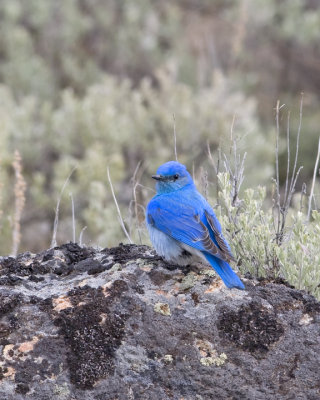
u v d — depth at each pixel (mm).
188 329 7523
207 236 8125
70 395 7023
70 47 26578
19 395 6949
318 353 7383
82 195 16750
